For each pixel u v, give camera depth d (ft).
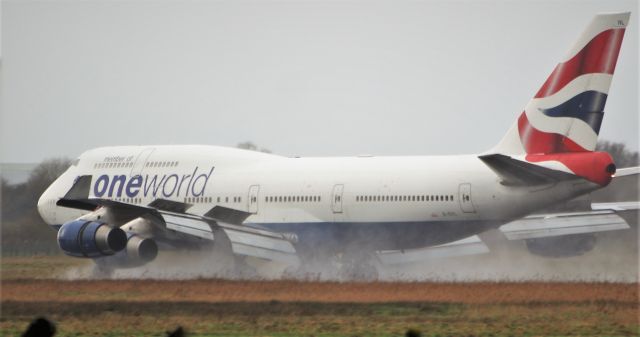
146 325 235.20
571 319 230.27
